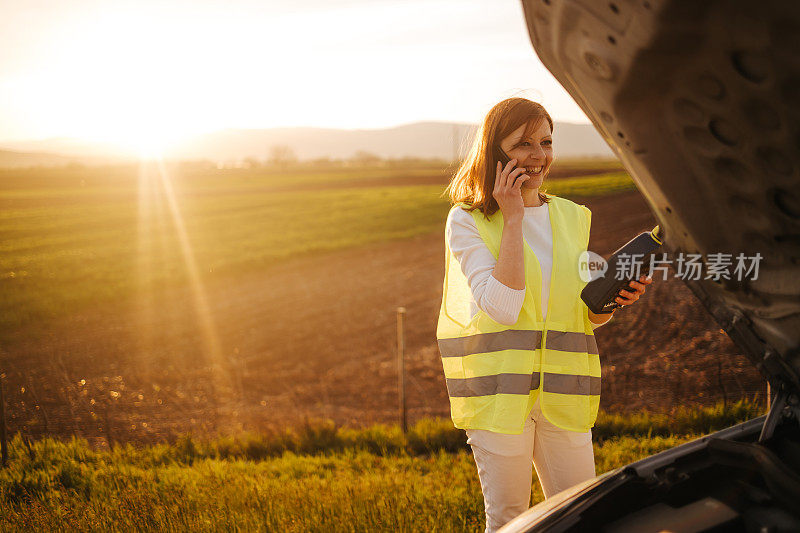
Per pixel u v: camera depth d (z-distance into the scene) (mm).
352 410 7750
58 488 4551
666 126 1130
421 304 14000
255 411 7879
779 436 1506
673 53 961
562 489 2256
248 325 13180
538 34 1178
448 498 3867
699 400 6344
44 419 7598
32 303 15656
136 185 75812
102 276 19750
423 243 24438
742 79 925
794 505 1269
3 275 20328
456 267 2340
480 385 2178
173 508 3828
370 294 15516
